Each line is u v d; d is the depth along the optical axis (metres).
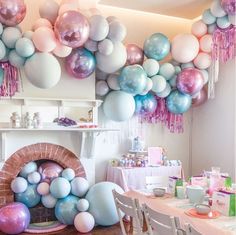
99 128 3.97
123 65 3.75
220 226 1.88
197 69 4.06
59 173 3.78
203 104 4.78
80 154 4.00
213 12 3.74
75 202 3.63
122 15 4.51
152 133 4.75
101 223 3.61
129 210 2.42
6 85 3.51
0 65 3.42
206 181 2.66
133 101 3.94
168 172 4.28
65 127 3.80
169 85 4.12
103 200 3.55
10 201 3.65
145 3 4.25
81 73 3.61
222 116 4.43
